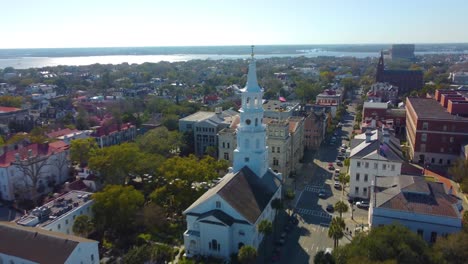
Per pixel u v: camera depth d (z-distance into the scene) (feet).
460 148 510.58
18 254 251.39
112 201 321.11
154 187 404.57
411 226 272.31
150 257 266.98
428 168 506.89
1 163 422.00
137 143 502.79
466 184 387.14
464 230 258.16
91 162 407.44
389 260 209.36
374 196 295.48
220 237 283.59
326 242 320.70
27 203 407.64
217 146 563.07
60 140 533.55
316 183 463.83
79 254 251.80
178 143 542.57
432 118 518.37
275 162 455.22
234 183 308.40
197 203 302.25
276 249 304.91
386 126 549.54
